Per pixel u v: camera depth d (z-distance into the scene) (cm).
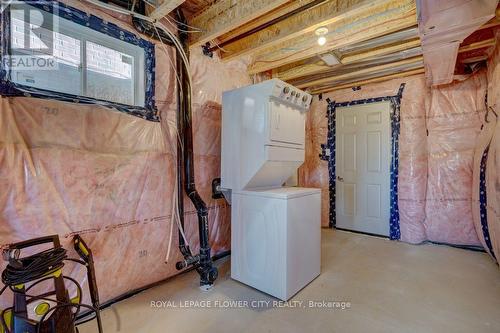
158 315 182
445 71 270
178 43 224
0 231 144
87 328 167
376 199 377
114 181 193
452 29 181
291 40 279
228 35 261
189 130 237
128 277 204
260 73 339
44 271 115
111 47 195
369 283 229
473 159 318
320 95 432
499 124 244
